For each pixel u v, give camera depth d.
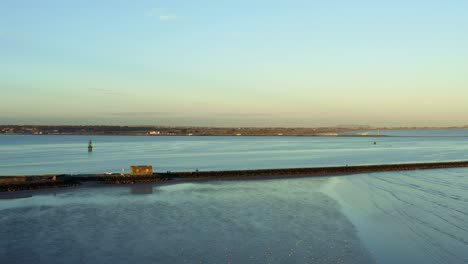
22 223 26.89
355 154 107.25
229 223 26.80
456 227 25.91
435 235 24.11
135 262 19.64
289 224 26.58
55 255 20.59
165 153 108.94
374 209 31.50
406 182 48.75
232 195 38.25
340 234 24.23
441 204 33.38
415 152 116.44
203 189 42.38
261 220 27.64
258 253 20.81
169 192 40.25
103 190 41.62
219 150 126.38
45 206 32.78
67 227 25.84
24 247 21.81
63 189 42.19
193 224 26.55
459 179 51.81
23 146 151.38
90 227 25.84
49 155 99.31
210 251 21.14
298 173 57.47
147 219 27.94
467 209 31.31
